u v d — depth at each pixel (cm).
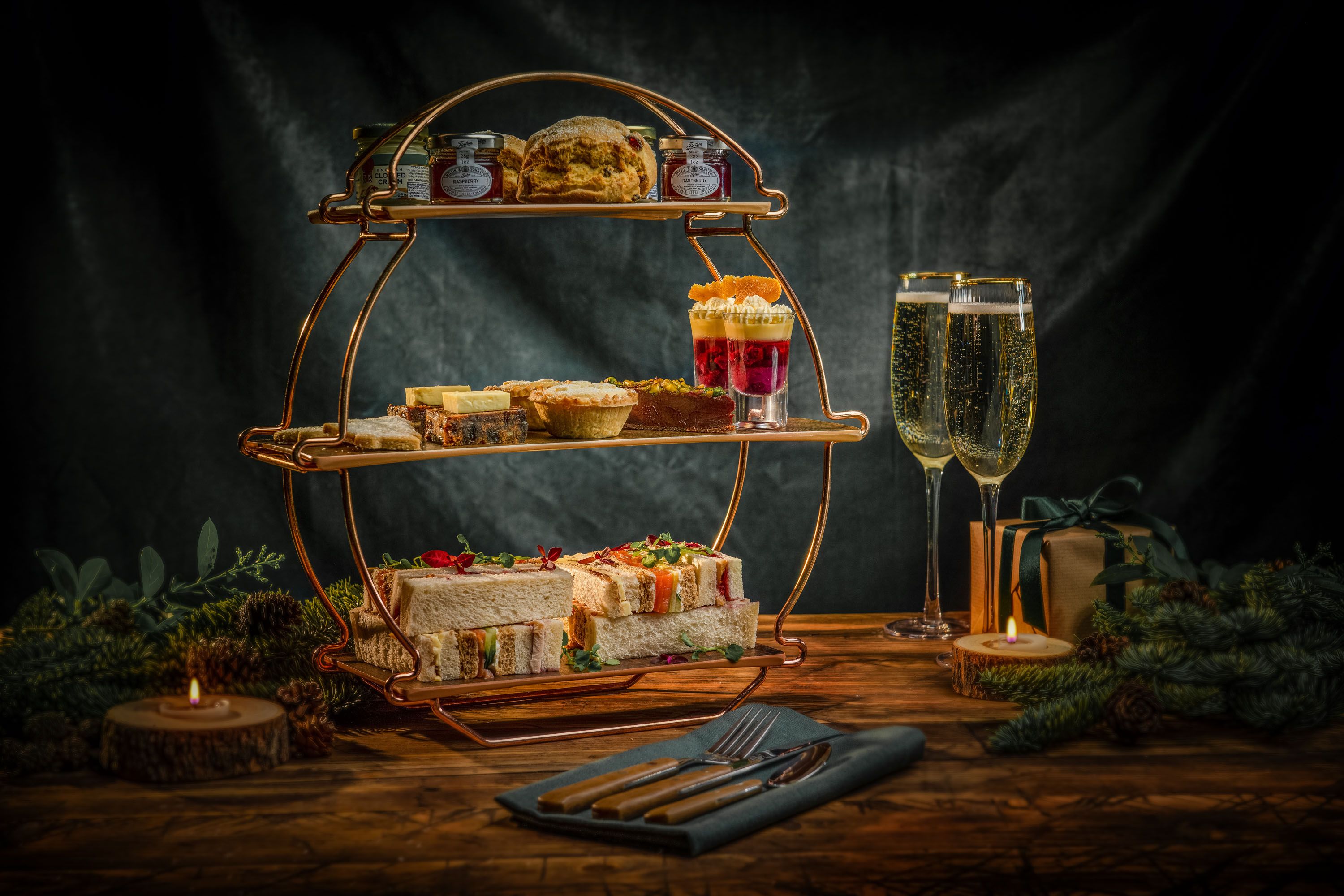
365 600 136
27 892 90
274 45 190
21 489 195
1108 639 137
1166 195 206
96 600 138
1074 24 203
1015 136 205
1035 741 120
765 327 135
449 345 201
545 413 128
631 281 203
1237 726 130
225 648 125
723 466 213
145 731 111
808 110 203
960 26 203
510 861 95
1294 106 202
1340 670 133
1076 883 92
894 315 193
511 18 195
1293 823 103
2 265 190
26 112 187
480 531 208
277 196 194
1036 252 208
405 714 135
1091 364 210
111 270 193
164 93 189
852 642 170
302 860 95
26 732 117
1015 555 157
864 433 141
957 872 94
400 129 125
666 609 135
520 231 200
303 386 198
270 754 116
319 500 203
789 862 95
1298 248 205
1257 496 212
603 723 132
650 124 201
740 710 127
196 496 199
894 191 205
